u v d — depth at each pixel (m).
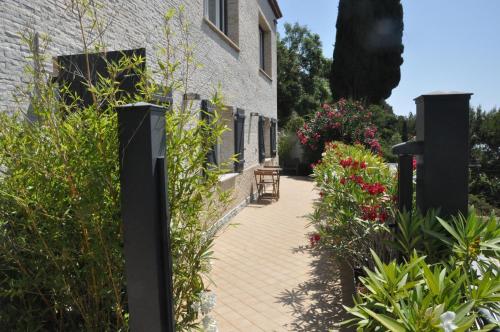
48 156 2.13
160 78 5.20
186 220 2.38
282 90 30.30
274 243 6.62
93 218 2.04
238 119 9.17
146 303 1.84
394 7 20.69
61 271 2.20
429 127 2.64
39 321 2.38
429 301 1.73
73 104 2.36
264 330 3.58
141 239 1.83
